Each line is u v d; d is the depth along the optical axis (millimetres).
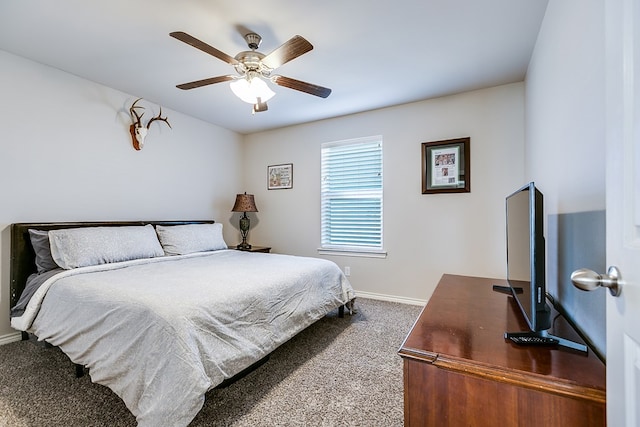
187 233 3211
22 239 2297
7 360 2039
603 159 967
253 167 4523
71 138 2664
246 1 1731
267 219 4395
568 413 764
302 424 1445
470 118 3035
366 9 1809
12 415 1482
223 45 2182
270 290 1963
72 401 1592
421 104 3275
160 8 1795
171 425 1208
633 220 554
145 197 3262
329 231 3955
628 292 563
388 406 1582
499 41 2148
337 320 2838
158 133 3391
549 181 1734
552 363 870
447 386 898
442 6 1786
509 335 1035
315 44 2184
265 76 2156
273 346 1870
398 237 3418
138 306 1460
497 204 2932
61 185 2605
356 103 3338
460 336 1068
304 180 4082
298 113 3664
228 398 1639
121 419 1457
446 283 1920
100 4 1760
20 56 2359
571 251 1291
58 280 1959
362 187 3723
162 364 1298
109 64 2484
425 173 3234
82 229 2414
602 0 989
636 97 545
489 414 847
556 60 1577
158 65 2494
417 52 2301
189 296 1580
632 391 549
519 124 2822
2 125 2287
